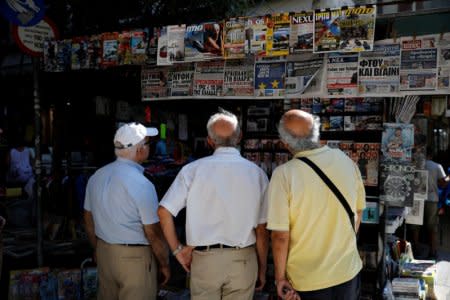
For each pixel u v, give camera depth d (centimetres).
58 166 612
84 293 376
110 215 262
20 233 591
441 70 279
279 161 394
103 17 540
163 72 372
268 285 371
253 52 306
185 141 729
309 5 507
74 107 618
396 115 348
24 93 809
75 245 523
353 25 280
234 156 243
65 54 388
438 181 603
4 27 862
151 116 675
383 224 349
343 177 217
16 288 362
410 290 352
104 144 626
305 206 212
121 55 362
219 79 350
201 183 236
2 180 838
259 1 552
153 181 598
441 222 859
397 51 288
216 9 504
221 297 243
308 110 379
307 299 214
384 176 340
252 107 405
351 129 365
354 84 300
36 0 407
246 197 236
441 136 1048
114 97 576
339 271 211
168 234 239
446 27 307
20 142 833
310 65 315
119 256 261
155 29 344
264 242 244
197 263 237
